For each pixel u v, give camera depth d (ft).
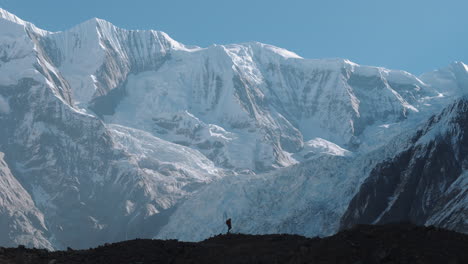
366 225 281.74
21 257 290.15
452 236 263.49
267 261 275.39
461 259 245.45
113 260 289.53
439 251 249.96
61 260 290.35
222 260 284.82
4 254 292.81
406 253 249.75
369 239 263.29
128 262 287.48
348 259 252.83
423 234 265.54
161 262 289.74
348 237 266.77
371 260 250.37
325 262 253.85
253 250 292.40
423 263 242.99
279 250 288.10
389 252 249.14
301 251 267.59
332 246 262.26
